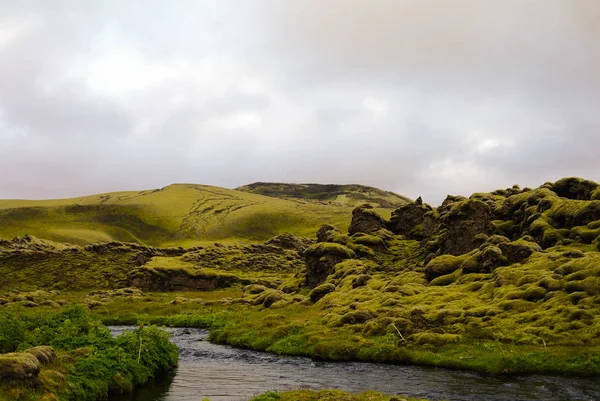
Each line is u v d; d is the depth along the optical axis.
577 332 38.50
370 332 45.03
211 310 82.62
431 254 79.44
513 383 31.09
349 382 32.41
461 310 46.91
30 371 22.33
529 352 36.03
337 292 70.38
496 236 65.75
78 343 33.81
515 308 45.38
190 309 85.44
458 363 36.38
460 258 66.62
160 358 36.25
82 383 25.94
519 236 75.00
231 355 44.53
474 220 77.00
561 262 52.16
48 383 23.52
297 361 40.84
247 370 36.91
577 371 32.84
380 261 91.94
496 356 36.12
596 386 29.80
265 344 48.59
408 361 38.72
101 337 35.41
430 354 38.75
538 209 74.94
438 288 59.00
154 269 132.62
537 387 29.91
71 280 140.25
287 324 54.62
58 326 38.31
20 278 141.12
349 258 90.88
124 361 31.30
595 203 65.38
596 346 35.75
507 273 53.59
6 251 158.00
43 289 134.38
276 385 31.58
